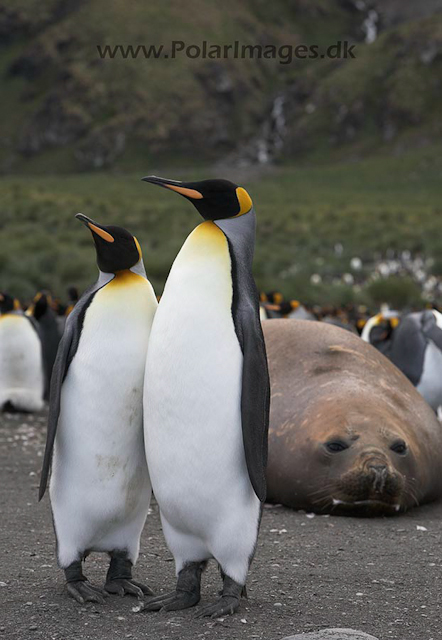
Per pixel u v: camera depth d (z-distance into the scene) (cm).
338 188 12462
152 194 9700
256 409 376
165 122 17262
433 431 689
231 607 390
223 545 389
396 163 13862
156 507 652
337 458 626
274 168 15450
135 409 397
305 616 393
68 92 17850
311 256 5003
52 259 3434
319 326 746
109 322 394
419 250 5644
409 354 1059
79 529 405
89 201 6512
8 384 1149
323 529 586
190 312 380
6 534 539
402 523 609
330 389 674
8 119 18050
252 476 371
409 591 437
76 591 407
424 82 16850
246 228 402
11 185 7619
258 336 386
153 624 376
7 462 797
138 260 411
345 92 17412
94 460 394
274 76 19238
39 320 1295
